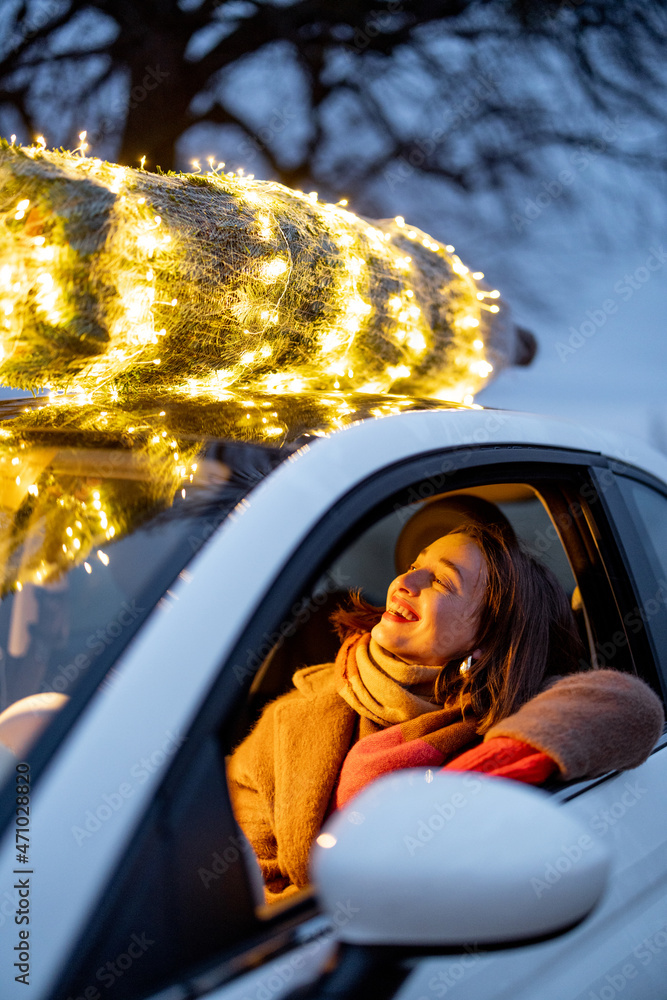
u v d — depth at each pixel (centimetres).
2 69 613
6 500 135
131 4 609
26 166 124
